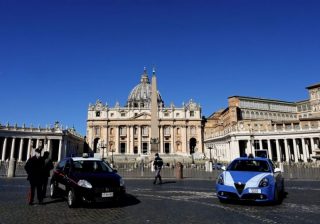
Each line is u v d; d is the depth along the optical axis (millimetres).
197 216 9633
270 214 9938
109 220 9039
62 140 77438
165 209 10906
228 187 11695
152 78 47719
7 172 27344
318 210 10648
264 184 11406
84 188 10945
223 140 87250
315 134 64875
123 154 105562
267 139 72938
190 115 116688
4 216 9555
